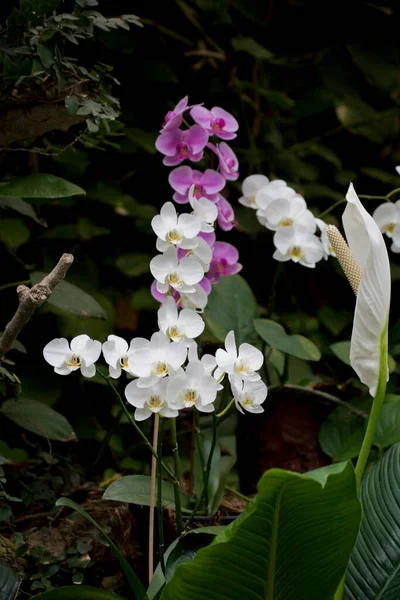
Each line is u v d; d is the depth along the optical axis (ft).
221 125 10.75
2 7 11.44
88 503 11.85
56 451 12.85
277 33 17.44
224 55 15.97
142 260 14.39
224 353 9.62
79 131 11.65
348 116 17.46
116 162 15.16
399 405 11.98
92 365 9.65
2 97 10.80
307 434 12.30
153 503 10.45
